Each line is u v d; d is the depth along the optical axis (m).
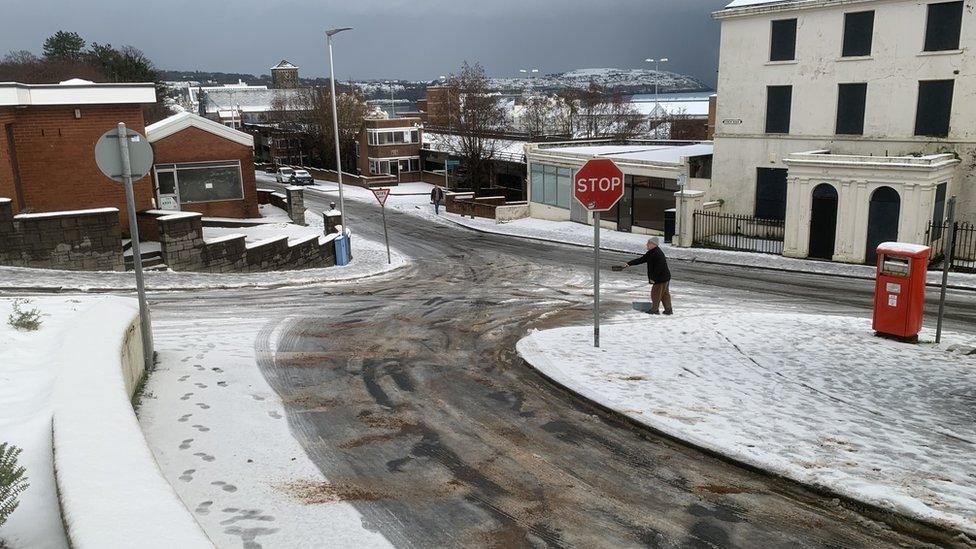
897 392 9.12
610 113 73.88
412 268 25.39
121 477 3.99
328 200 52.62
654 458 6.79
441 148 62.56
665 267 15.05
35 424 5.03
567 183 37.91
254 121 98.38
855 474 6.23
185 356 9.95
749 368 10.16
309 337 12.00
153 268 18.25
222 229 29.72
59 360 6.48
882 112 26.39
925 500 5.68
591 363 10.14
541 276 22.98
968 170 24.67
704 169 32.53
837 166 24.22
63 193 22.75
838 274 22.77
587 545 5.20
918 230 23.00
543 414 8.06
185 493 5.69
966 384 9.57
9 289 14.14
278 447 6.80
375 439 7.16
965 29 24.11
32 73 73.00
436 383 9.30
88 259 16.98
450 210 45.50
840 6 26.64
